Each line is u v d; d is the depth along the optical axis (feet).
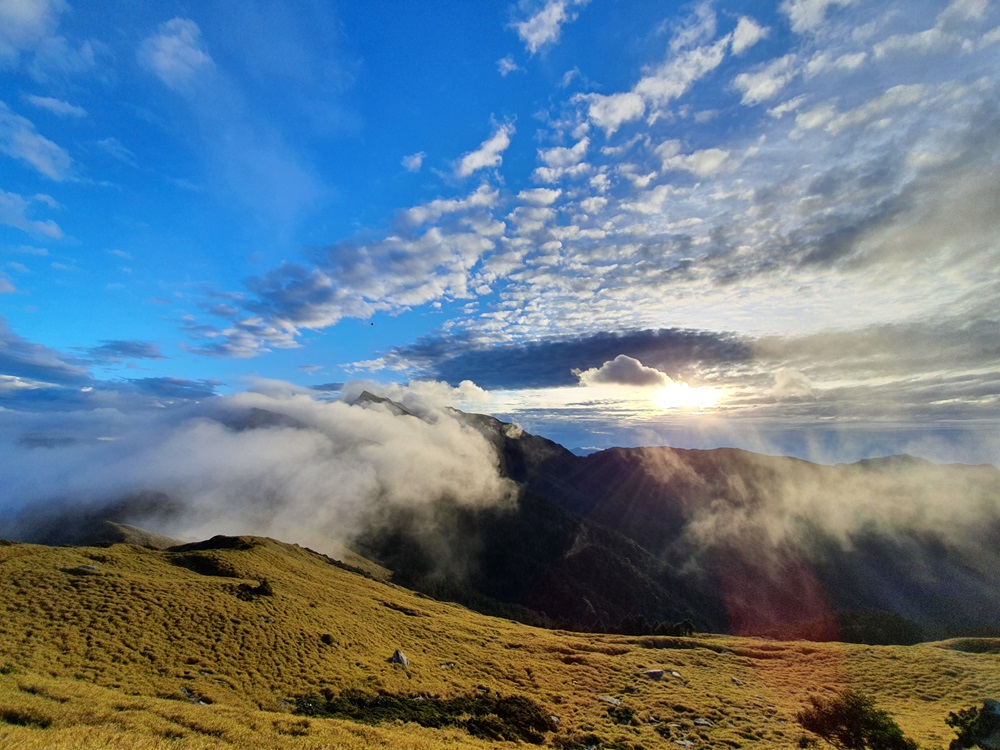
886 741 111.04
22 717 62.75
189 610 143.23
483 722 116.37
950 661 187.83
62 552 183.01
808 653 221.66
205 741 64.34
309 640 147.33
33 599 127.34
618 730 123.24
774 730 126.00
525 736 114.42
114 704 75.61
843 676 186.09
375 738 79.41
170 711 75.87
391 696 122.42
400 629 199.72
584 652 216.33
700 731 126.21
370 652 155.84
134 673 102.32
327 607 196.54
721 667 201.16
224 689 104.78
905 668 186.70
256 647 131.75
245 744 66.39
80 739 56.13
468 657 177.06
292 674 122.11
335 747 70.03
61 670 94.99
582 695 151.33
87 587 142.41
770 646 242.17
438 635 204.23
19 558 161.48
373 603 245.04
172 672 107.04
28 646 101.60
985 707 107.45
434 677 146.10
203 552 237.04
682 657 215.10
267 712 88.84
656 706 144.97
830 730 120.67
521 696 140.46
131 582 153.48
